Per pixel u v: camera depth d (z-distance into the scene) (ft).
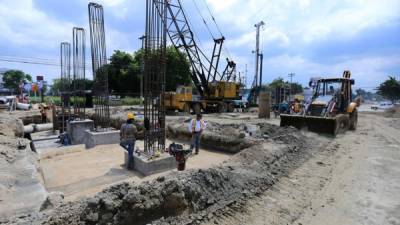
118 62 142.61
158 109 26.05
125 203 12.61
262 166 22.07
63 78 52.60
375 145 34.24
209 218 14.32
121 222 12.37
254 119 63.41
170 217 13.74
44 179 22.17
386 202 17.12
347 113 46.39
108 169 25.23
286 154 26.40
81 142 41.88
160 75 25.50
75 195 18.90
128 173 24.02
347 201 17.22
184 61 90.12
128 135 24.95
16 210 13.14
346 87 46.93
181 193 14.16
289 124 43.09
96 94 41.16
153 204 13.21
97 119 41.50
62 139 41.57
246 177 18.88
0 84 253.44
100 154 31.24
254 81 114.01
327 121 39.27
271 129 39.60
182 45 73.41
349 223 14.62
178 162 23.70
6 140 27.96
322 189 19.10
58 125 52.37
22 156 22.67
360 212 15.80
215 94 83.25
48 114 66.59
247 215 15.06
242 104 96.53
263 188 18.25
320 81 48.39
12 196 14.65
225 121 55.47
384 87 195.72
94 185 20.99
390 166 24.70
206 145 36.96
